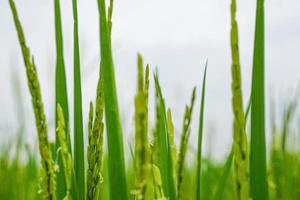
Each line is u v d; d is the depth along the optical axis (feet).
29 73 1.62
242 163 1.53
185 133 1.73
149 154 1.46
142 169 1.43
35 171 4.24
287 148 3.55
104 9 1.92
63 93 2.09
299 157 3.59
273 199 3.31
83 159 2.09
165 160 2.00
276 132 3.48
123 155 1.91
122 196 1.90
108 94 1.90
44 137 1.65
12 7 1.60
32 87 1.63
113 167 1.90
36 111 1.63
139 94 1.40
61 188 2.10
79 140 2.09
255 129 1.86
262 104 1.85
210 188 3.93
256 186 1.86
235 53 1.49
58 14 2.08
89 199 1.86
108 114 1.90
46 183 1.67
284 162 3.43
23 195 4.16
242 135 1.52
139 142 1.42
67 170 1.80
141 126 1.41
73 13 2.07
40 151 1.66
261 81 1.85
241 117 1.51
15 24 1.61
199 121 2.04
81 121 2.08
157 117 1.79
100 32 1.91
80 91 2.08
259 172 1.86
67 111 2.08
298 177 3.49
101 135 1.85
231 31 1.49
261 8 1.84
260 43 1.84
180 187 1.78
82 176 2.08
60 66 2.08
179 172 1.77
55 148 2.11
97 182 1.86
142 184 1.43
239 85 1.50
